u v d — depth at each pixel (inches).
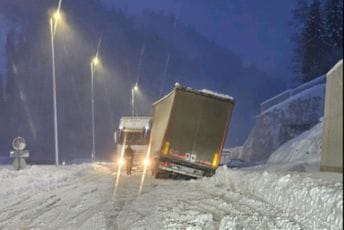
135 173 1131.3
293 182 465.4
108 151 4355.3
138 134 1318.9
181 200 547.8
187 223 398.0
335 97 543.5
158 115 1037.8
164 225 391.5
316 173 532.1
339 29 2588.6
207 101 861.8
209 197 569.0
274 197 477.4
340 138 521.0
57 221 431.2
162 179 902.4
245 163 1504.7
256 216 408.2
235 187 649.0
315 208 368.8
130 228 389.4
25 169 991.0
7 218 453.7
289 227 352.8
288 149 1284.4
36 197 610.2
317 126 1274.6
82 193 653.9
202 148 860.0
